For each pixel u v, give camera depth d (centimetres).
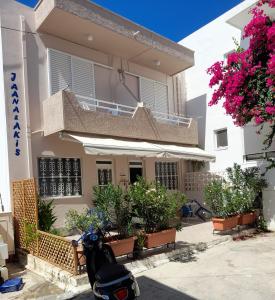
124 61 1744
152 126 1641
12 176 1206
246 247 1149
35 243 1040
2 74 1230
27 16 1329
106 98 1630
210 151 1936
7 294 839
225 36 1862
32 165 1266
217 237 1266
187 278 845
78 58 1509
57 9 1249
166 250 1065
